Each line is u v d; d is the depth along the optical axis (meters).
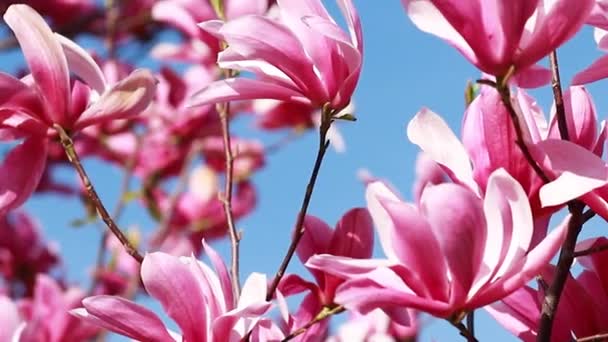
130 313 1.20
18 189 1.33
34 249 2.58
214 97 1.23
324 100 1.24
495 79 1.19
